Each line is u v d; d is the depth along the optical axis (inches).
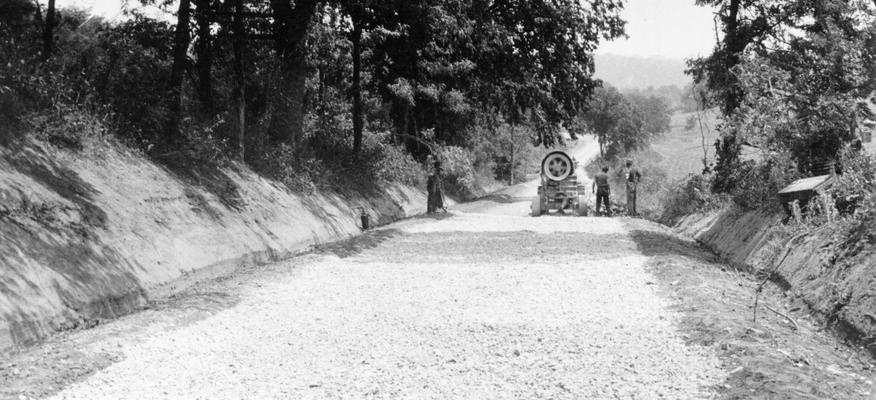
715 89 810.2
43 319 290.4
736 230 554.3
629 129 3934.5
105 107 507.2
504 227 755.4
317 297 377.7
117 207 416.2
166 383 233.6
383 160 1107.3
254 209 600.7
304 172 796.6
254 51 848.9
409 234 690.2
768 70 586.6
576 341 277.1
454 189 1831.9
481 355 262.4
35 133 408.5
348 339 289.4
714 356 246.1
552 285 399.5
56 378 231.6
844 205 395.9
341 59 979.9
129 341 278.2
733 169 673.6
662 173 1672.0
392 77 1139.9
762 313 318.0
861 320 270.2
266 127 773.3
